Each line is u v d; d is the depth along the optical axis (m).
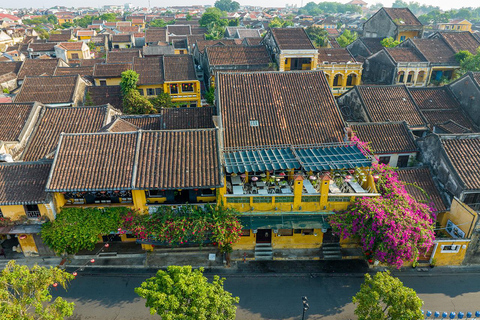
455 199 25.89
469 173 26.12
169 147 25.33
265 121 30.27
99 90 48.34
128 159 24.55
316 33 80.75
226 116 30.47
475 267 25.56
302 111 31.23
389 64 53.31
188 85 52.47
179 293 16.22
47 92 45.16
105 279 24.27
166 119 36.72
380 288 17.06
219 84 33.09
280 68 51.00
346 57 55.28
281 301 22.55
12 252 26.41
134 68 53.16
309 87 33.34
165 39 94.94
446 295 23.11
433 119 38.16
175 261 25.69
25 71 58.00
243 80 33.59
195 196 24.80
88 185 22.92
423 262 25.66
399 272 25.02
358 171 26.02
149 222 23.70
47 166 25.02
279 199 24.31
